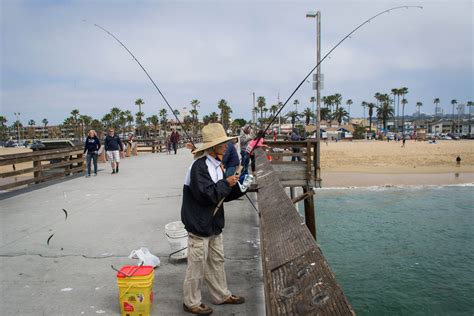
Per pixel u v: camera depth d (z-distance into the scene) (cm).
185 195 280
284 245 208
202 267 287
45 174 1096
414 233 1432
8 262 423
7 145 10862
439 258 1161
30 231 552
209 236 283
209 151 279
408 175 2991
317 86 1233
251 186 421
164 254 442
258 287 342
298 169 1074
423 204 1942
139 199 787
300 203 1898
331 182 2692
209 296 324
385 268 1088
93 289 351
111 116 12331
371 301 892
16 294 342
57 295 339
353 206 1909
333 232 1462
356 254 1212
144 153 2369
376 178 2841
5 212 680
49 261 425
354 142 8656
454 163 3775
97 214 655
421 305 868
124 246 475
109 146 1245
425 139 9256
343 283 992
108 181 1059
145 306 288
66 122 13375
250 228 543
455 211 1778
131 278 285
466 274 1032
